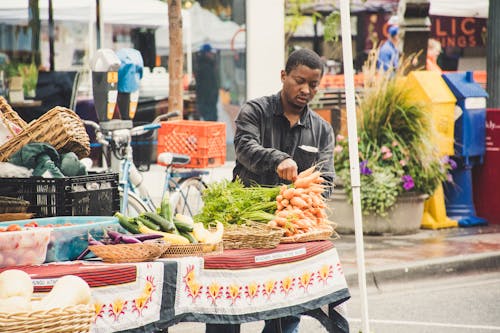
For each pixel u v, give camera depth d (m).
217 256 6.10
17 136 7.05
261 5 18.11
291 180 7.29
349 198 14.67
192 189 12.98
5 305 4.48
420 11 19.14
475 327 10.20
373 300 11.55
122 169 11.42
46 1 16.16
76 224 6.23
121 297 5.43
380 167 14.73
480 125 15.98
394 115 14.91
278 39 18.31
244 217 7.12
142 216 6.37
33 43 16.14
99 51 11.62
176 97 15.95
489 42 17.08
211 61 17.91
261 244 6.49
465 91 15.62
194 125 12.93
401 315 10.77
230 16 17.98
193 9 17.66
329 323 7.13
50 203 6.58
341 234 14.93
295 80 7.48
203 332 10.14
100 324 5.31
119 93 12.46
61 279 4.75
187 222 6.43
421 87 15.33
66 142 7.09
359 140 14.87
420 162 14.87
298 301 6.64
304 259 6.70
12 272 4.73
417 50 19.22
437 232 15.35
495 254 13.33
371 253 13.38
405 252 13.45
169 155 12.49
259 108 7.59
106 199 6.99
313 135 7.73
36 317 4.38
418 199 14.98
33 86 16.14
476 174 16.58
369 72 15.33
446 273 12.81
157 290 5.66
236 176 7.73
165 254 6.06
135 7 16.70
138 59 12.48
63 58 16.27
